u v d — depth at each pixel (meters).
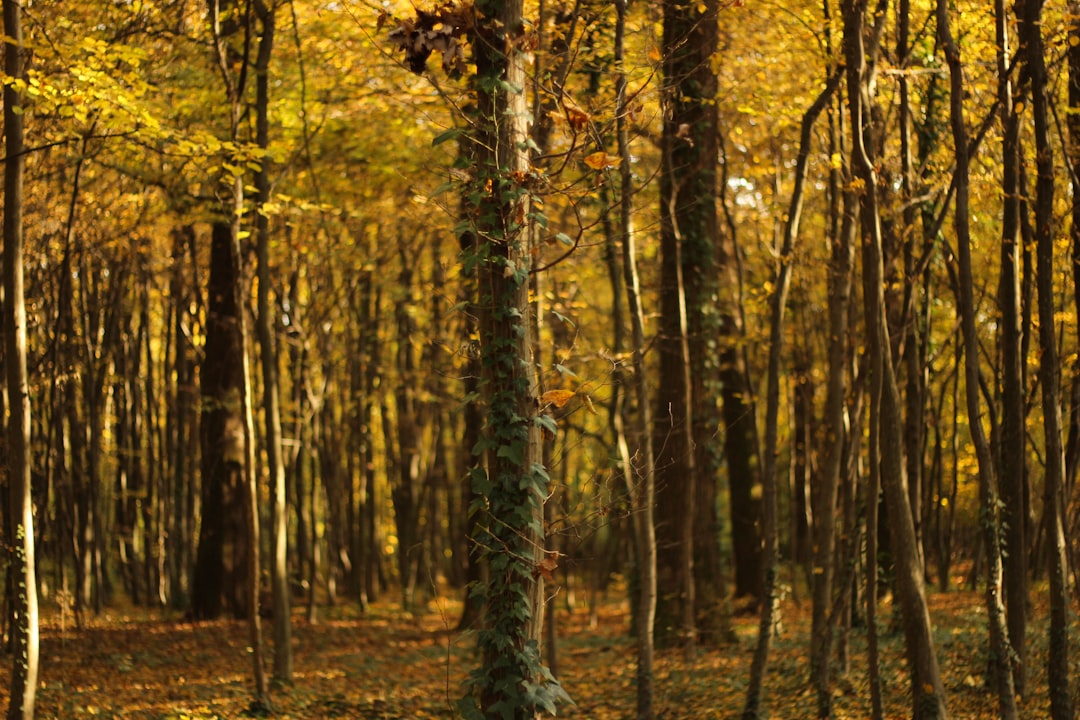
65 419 22.97
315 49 14.87
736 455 20.09
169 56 13.05
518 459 6.54
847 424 13.98
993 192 10.30
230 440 20.61
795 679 12.11
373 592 28.97
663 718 11.37
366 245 21.75
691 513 13.97
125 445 23.45
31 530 8.66
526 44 6.77
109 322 20.09
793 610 19.84
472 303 6.83
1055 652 8.42
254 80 14.66
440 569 36.38
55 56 9.48
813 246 18.11
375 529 31.50
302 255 22.33
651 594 10.50
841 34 10.54
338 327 28.20
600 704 12.40
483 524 6.66
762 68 12.42
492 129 6.66
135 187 15.62
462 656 16.83
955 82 8.54
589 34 10.16
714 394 15.12
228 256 20.28
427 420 30.84
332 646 18.44
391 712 12.01
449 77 7.13
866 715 10.29
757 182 17.73
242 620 20.30
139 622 19.75
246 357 12.07
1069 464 10.43
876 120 10.65
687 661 13.75
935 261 13.17
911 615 8.55
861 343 13.27
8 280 8.63
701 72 12.54
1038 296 8.61
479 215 6.79
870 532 9.40
